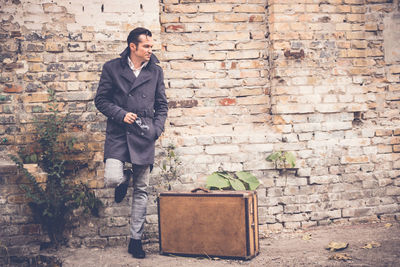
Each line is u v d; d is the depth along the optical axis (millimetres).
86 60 3734
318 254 3125
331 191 3988
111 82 3246
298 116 4004
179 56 4051
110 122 3229
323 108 4039
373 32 4273
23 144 3631
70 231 3629
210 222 3162
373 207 4051
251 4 4156
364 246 3223
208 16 4098
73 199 3625
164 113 3340
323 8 4094
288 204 3918
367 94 4219
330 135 4035
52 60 3693
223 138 3898
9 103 3627
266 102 4156
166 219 3277
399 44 4297
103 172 3711
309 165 3965
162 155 3797
